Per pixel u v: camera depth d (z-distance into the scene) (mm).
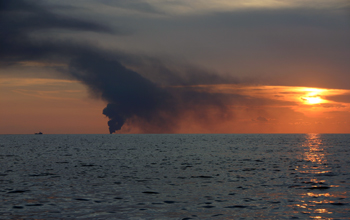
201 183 33062
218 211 21969
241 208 22672
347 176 37844
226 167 47906
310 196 26422
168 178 36562
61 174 39938
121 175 39062
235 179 35750
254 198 25766
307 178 36344
